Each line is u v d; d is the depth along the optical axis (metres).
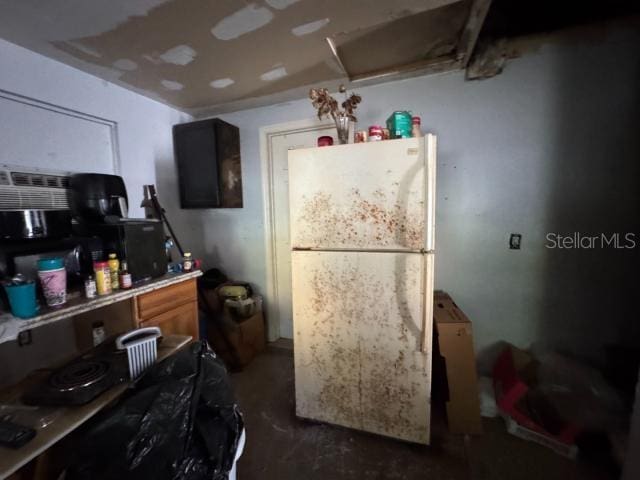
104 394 0.94
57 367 1.11
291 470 1.36
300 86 2.07
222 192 2.34
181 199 2.47
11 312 1.08
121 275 1.41
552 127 1.70
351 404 1.52
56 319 1.11
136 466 0.73
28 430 0.75
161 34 1.44
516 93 1.74
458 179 1.90
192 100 2.29
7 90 1.46
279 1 1.23
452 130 1.88
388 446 1.47
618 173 1.61
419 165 1.27
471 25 1.39
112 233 1.46
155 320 1.57
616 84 1.57
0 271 1.15
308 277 1.51
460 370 1.54
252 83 2.00
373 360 1.45
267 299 2.62
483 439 1.50
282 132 2.41
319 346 1.54
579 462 1.36
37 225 1.28
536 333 1.86
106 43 1.49
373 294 1.41
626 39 1.53
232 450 0.89
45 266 1.13
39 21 1.30
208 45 1.54
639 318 1.65
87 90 1.80
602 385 1.50
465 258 1.95
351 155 1.37
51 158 1.68
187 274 1.75
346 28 1.42
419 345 1.36
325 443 1.50
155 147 2.28
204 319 2.27
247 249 2.64
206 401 0.93
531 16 1.59
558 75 1.65
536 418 1.55
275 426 1.63
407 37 1.51
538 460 1.38
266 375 2.15
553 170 1.72
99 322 1.58
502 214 1.84
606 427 1.38
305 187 1.46
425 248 1.30
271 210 2.55
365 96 2.07
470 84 1.82
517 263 1.85
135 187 2.13
